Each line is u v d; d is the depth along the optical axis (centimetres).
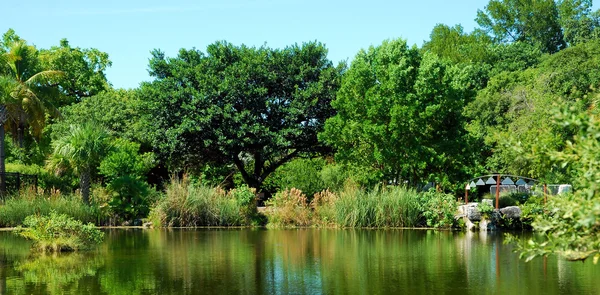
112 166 2858
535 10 5734
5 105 2928
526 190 2728
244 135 3198
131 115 3834
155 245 1789
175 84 3347
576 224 468
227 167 3672
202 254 1576
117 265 1366
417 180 2805
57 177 3072
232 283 1138
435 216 2444
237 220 2653
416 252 1609
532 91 3391
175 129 3195
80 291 1051
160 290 1062
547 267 1326
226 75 3281
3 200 2552
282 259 1475
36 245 1659
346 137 2853
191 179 3325
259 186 3506
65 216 1762
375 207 2506
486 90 3853
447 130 2814
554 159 497
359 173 2816
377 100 2745
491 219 2334
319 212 2625
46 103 3231
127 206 2652
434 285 1113
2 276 1203
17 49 3262
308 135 3366
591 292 1041
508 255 1534
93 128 2702
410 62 2827
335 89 3347
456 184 2734
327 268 1327
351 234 2197
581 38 4925
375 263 1402
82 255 1545
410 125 2678
